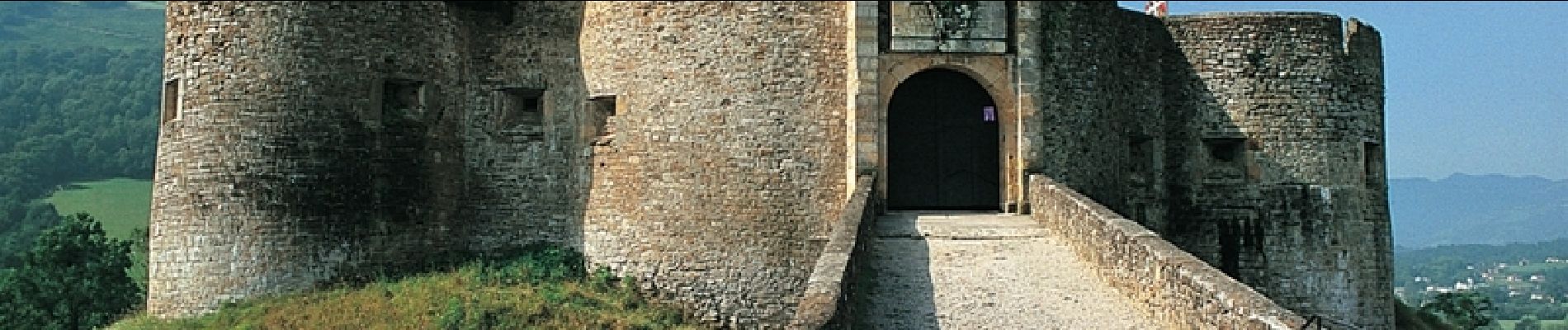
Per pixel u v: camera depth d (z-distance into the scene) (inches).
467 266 790.5
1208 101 919.0
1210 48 924.0
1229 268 909.2
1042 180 682.8
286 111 750.5
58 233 1134.4
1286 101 922.1
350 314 687.1
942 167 790.5
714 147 760.3
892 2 732.0
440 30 807.7
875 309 494.3
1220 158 932.6
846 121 752.3
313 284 746.2
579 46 818.8
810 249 746.2
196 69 765.9
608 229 789.2
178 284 759.7
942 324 475.8
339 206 756.6
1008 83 740.0
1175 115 918.4
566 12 826.2
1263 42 927.0
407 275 776.9
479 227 824.3
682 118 768.9
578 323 681.6
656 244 768.3
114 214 1897.1
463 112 827.4
